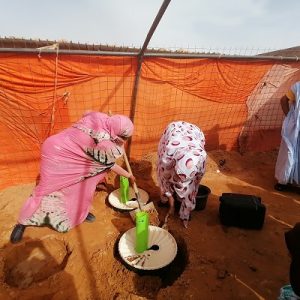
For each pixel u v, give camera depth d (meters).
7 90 3.56
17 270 2.74
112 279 2.65
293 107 3.96
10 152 3.88
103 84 4.04
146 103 4.45
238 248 3.01
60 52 3.39
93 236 3.15
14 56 3.40
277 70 4.91
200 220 3.43
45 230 3.20
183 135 3.06
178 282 2.56
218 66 4.54
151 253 2.85
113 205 3.60
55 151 2.86
